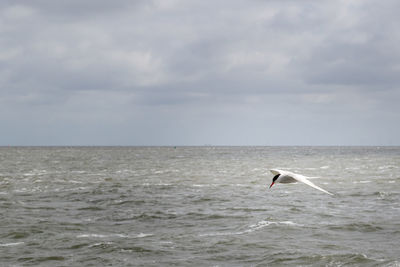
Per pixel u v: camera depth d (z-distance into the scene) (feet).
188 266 54.19
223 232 71.87
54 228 75.25
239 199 111.34
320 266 53.83
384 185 142.61
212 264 54.80
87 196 118.73
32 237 68.69
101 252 60.23
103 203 105.70
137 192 127.54
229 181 162.81
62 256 58.49
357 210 92.63
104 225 78.48
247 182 158.61
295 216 85.30
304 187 137.90
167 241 66.08
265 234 69.97
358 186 140.36
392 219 81.61
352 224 76.13
